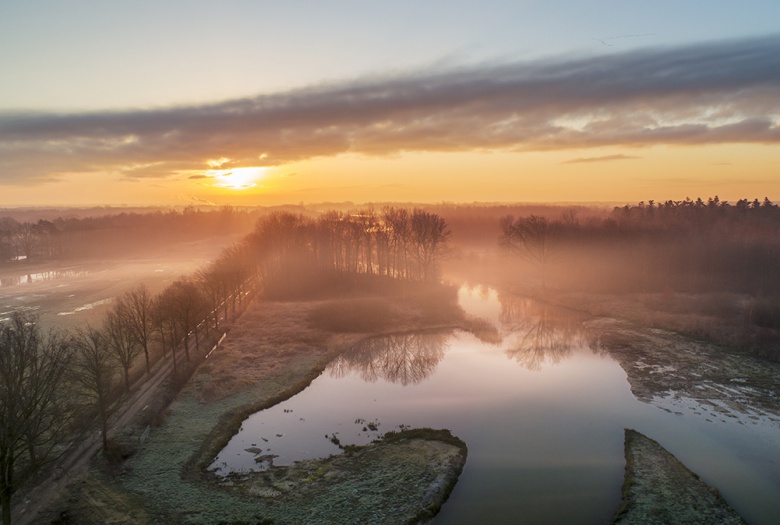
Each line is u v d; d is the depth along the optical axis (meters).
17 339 38.25
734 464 43.06
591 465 43.22
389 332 87.69
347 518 35.53
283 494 38.72
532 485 40.22
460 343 81.75
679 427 50.00
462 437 48.56
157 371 62.78
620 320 92.88
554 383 62.59
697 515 35.84
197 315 74.06
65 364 39.31
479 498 38.38
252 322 91.75
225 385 60.78
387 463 43.28
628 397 57.72
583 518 35.97
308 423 52.09
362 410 55.34
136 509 35.91
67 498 36.09
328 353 74.62
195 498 37.84
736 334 78.38
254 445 47.31
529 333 86.88
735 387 60.03
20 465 39.75
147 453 44.44
